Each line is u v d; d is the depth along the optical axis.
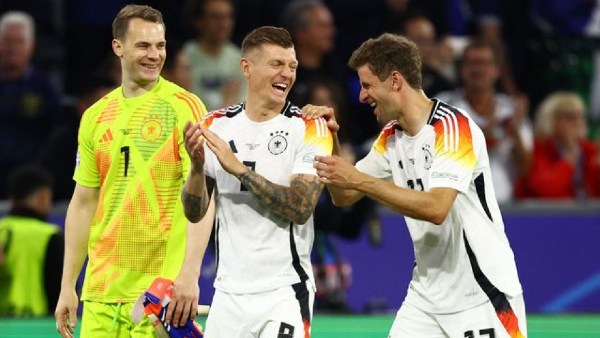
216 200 19.02
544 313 34.09
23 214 31.70
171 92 19.78
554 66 42.66
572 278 34.47
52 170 34.53
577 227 34.56
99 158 19.75
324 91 31.06
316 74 35.75
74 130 34.66
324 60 36.69
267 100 18.70
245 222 18.67
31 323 29.81
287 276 18.58
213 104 37.12
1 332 28.31
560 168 36.66
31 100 37.72
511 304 18.66
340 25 40.28
